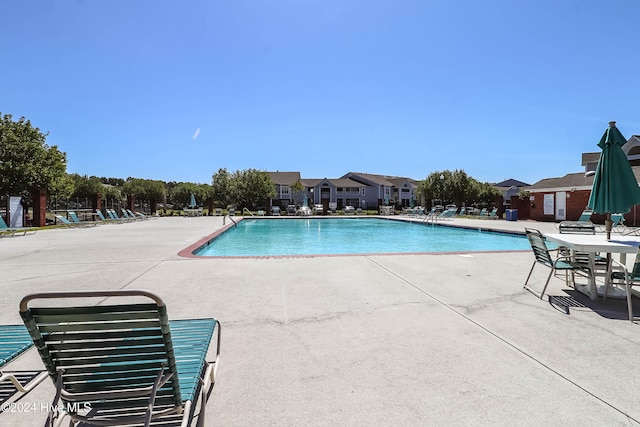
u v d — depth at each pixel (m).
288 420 2.04
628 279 3.92
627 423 1.98
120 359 1.67
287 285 5.21
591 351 2.95
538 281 5.49
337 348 3.04
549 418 2.03
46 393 2.37
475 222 22.14
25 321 1.51
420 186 47.50
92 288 5.12
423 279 5.60
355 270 6.29
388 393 2.33
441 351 2.96
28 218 21.45
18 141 20.62
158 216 31.56
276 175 64.38
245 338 3.26
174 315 3.88
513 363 2.74
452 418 2.04
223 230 16.05
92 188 43.75
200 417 1.89
